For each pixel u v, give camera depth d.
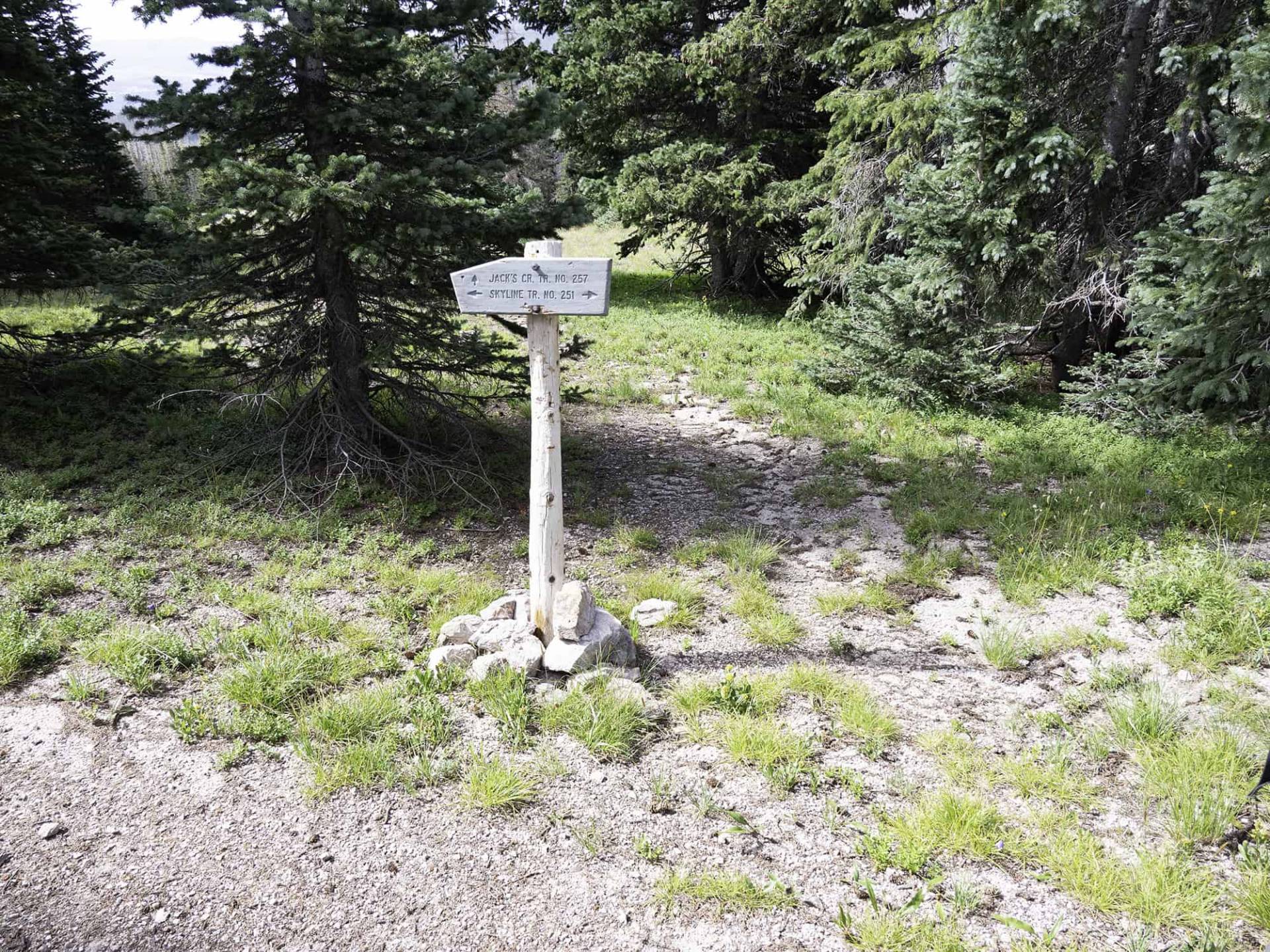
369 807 3.90
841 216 14.95
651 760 4.30
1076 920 3.30
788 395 11.42
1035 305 11.34
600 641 4.93
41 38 8.69
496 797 3.92
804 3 16.02
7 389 9.14
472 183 7.19
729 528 7.41
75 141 13.26
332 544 6.71
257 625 5.33
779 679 4.97
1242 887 3.41
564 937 3.26
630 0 19.00
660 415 11.02
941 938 3.19
